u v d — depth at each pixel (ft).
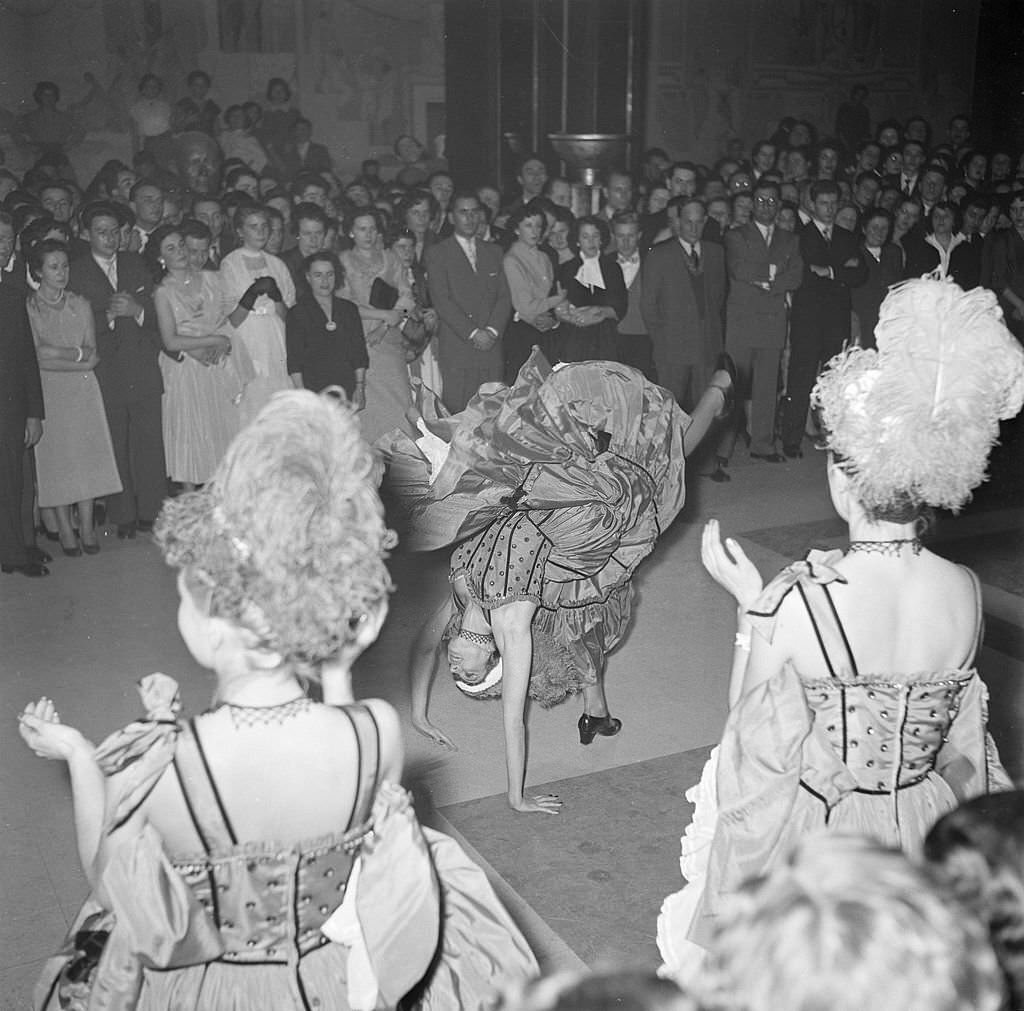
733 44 33.71
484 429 12.05
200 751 5.64
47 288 19.35
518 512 12.14
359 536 5.63
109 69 28.84
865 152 33.65
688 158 34.04
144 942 5.66
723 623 17.47
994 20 36.70
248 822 5.72
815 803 7.27
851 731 7.16
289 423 5.61
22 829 11.89
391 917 5.95
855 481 7.00
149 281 20.65
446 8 31.17
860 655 7.09
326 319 21.94
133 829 5.66
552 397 11.99
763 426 26.71
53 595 18.35
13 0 27.76
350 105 31.58
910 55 36.40
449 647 12.64
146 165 28.43
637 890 10.93
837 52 35.29
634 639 16.88
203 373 21.18
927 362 6.77
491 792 12.73
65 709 14.58
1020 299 29.27
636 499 12.17
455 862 6.84
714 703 14.96
